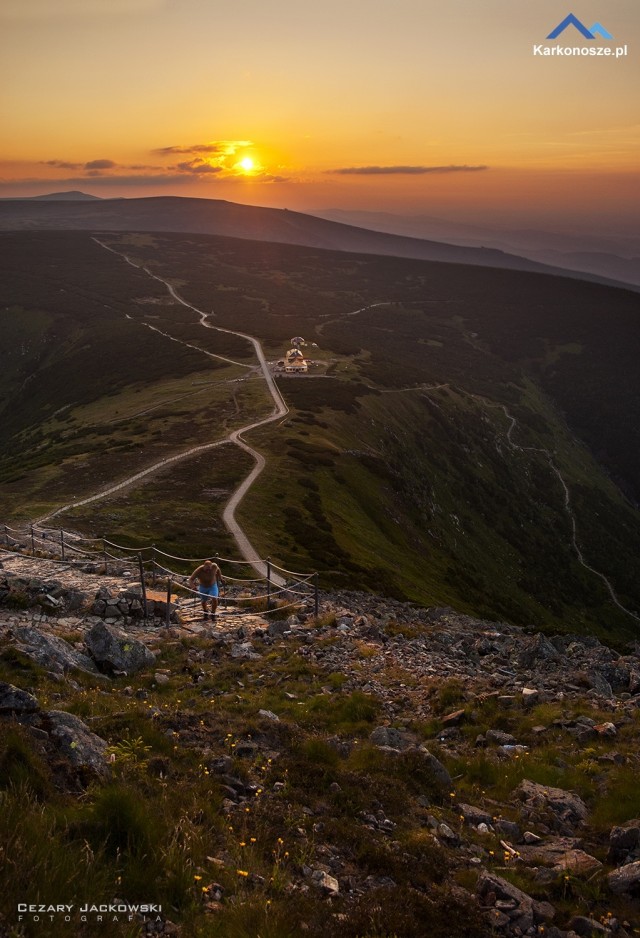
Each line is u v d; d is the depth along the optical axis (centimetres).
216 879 653
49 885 542
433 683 1661
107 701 1199
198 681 1521
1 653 1323
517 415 16662
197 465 6788
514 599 8812
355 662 1788
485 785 1132
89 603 2070
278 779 949
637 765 1194
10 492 5806
